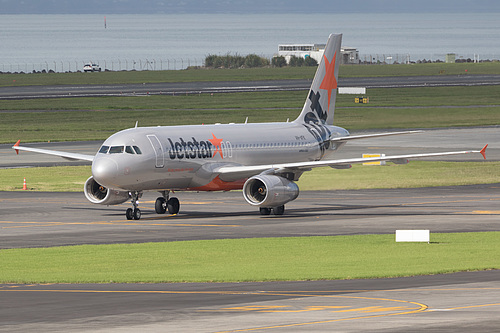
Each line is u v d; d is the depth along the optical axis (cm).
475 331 6253
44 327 6769
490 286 8781
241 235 14275
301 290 8688
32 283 9600
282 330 6425
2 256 12112
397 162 16588
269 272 10238
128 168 15962
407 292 8394
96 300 8194
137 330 6569
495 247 12469
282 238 13725
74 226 15700
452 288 8662
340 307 7506
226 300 8062
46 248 12900
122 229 15238
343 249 12456
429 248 12425
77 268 10950
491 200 19562
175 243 13288
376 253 12006
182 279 9669
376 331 6300
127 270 10756
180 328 6606
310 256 11812
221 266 10975
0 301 8206
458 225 15300
